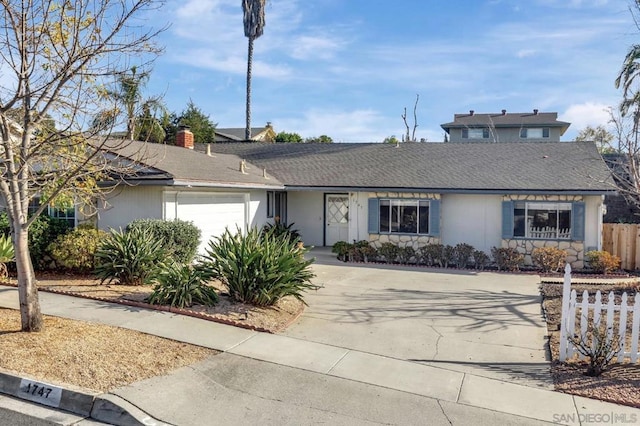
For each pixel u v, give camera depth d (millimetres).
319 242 21047
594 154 19172
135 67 7484
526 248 16859
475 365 6816
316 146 23750
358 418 5105
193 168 14570
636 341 6770
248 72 35125
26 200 6957
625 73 15906
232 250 9516
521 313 9852
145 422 4848
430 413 5273
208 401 5348
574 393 5875
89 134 6965
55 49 6703
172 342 7051
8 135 6578
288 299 10234
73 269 11789
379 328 8562
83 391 5250
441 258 16906
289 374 6203
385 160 20781
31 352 6184
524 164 18766
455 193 17328
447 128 48719
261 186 16750
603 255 15453
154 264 10695
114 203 13352
